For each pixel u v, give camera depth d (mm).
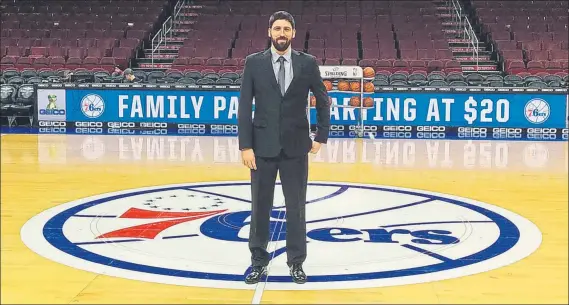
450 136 11414
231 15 17922
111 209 5496
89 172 7395
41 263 3910
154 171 7500
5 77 13727
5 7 18719
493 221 5121
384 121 12008
